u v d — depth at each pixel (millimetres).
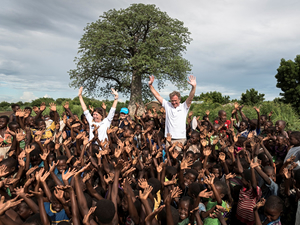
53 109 5477
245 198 3100
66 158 3766
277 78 25922
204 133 4707
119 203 2846
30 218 2318
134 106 29203
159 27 28453
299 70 23500
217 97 47781
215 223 2820
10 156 4031
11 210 2477
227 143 5258
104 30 28156
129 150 3668
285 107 13680
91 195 2930
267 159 4074
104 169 3459
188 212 2607
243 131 6223
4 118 5117
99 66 28906
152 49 26859
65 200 2557
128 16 27688
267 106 14234
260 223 2518
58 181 2912
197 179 3463
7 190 3447
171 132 5051
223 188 2855
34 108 6520
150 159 4023
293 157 3332
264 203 2631
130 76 27828
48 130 5484
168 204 2367
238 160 3752
